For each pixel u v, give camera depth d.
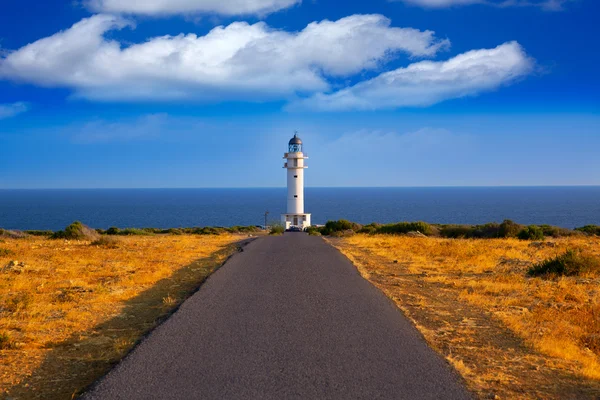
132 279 15.65
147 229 54.25
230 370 7.20
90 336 9.70
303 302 11.84
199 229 56.25
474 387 6.94
